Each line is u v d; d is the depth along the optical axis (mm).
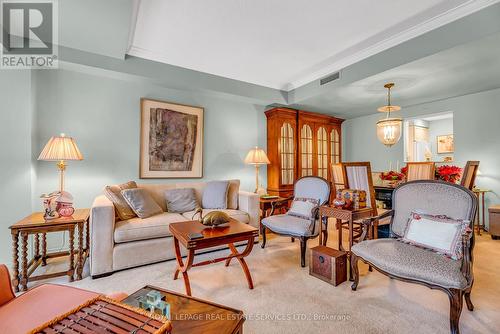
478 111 3779
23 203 2512
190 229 2059
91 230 2209
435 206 1883
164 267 2439
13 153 2484
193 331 944
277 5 2152
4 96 2453
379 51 2934
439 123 6176
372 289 2010
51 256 2490
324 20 2387
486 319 1596
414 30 2541
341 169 3270
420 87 3496
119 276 2244
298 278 2209
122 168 3260
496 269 2336
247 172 4441
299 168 4664
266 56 3168
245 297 1883
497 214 3270
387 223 2871
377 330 1502
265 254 2820
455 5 2189
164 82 3316
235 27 2496
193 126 3818
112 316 881
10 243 2467
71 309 952
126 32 2402
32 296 1122
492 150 3654
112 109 3180
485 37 2150
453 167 2969
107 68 2869
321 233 2533
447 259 1593
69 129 2916
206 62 3348
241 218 3145
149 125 3441
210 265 2502
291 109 4562
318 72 3680
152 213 2760
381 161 5133
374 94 3783
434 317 1634
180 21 2383
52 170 2844
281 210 4395
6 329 912
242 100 4207
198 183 3566
